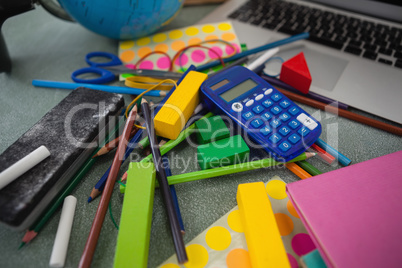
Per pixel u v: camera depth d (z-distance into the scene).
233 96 0.36
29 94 0.42
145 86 0.41
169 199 0.29
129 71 0.43
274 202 0.31
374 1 0.51
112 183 0.31
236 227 0.29
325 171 0.34
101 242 0.28
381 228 0.24
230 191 0.32
